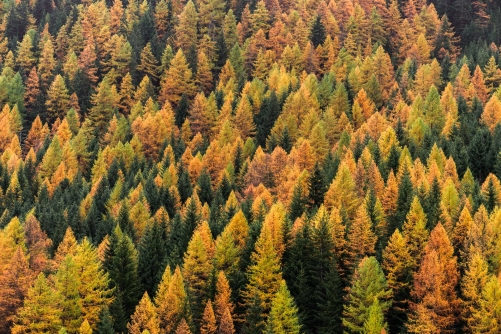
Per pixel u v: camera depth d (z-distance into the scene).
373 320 45.75
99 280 54.59
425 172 77.12
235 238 63.22
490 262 51.38
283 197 77.69
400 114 105.19
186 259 57.72
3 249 61.44
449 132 96.06
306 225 56.91
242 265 58.75
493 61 127.50
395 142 88.06
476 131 93.50
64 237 66.12
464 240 53.97
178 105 127.00
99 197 88.88
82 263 54.50
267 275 53.81
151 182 86.94
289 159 88.00
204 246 59.00
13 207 84.81
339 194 69.25
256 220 62.59
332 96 116.38
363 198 70.31
